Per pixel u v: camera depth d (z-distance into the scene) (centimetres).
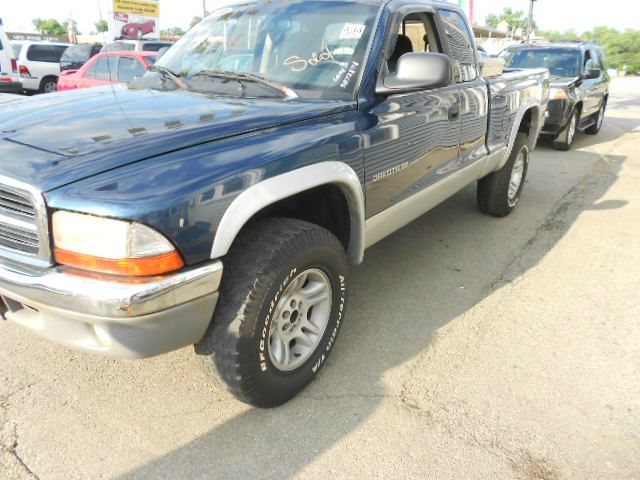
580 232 489
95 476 209
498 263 418
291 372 246
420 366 283
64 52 1515
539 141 961
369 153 271
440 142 346
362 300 355
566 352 297
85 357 283
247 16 330
